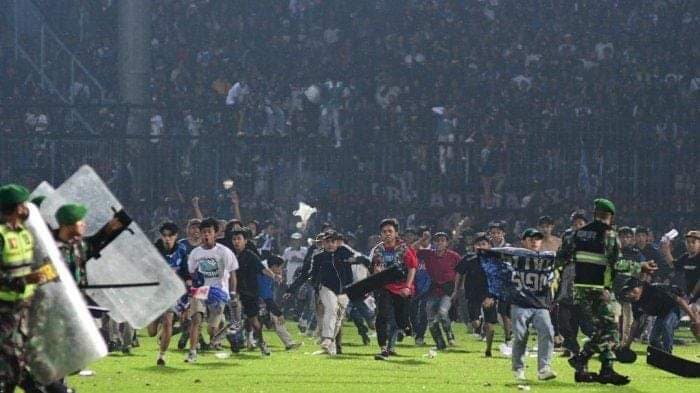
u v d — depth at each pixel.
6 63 84.69
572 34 90.50
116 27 89.44
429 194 75.50
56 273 22.62
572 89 84.62
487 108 81.75
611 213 32.22
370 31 90.00
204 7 90.50
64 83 85.19
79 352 22.67
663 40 90.50
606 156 76.38
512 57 87.44
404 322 41.31
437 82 84.31
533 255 33.59
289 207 74.19
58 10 89.44
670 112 83.00
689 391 31.88
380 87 84.38
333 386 32.53
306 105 80.69
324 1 91.69
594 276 32.22
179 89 83.81
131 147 74.44
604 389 32.19
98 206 26.70
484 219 74.19
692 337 54.59
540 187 75.62
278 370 36.94
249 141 74.81
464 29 90.00
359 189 75.38
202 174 74.75
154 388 31.83
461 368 38.19
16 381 22.41
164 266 26.59
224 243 42.66
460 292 52.06
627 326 44.09
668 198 76.12
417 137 78.44
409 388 32.16
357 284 40.47
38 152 74.75
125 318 26.59
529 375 35.84
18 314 22.38
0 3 86.06
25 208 22.70
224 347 45.34
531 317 33.75
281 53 88.62
